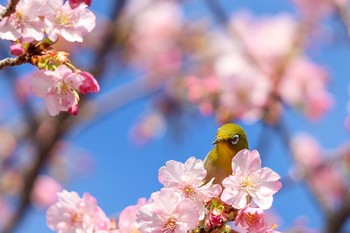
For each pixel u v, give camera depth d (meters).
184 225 5.09
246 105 13.59
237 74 14.07
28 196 13.79
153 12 17.38
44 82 5.05
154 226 5.11
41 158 13.68
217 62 15.25
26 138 14.59
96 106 14.69
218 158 6.83
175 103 14.87
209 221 5.11
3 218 14.78
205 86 13.59
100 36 13.91
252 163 5.19
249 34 15.79
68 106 5.08
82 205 5.75
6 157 14.55
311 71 14.88
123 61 15.96
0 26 5.02
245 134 6.99
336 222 12.37
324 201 12.67
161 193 5.11
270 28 15.86
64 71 5.01
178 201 5.11
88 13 5.17
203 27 17.11
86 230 5.70
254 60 14.95
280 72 14.58
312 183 12.89
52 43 5.13
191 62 16.08
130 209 5.70
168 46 16.98
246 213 5.05
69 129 13.81
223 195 5.09
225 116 13.27
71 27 5.13
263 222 5.05
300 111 14.52
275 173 5.18
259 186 5.16
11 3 4.84
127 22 15.28
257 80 13.99
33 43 5.12
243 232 5.18
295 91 14.47
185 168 5.18
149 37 17.00
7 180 14.37
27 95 14.59
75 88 5.08
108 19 14.16
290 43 15.42
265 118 13.52
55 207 5.74
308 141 14.74
